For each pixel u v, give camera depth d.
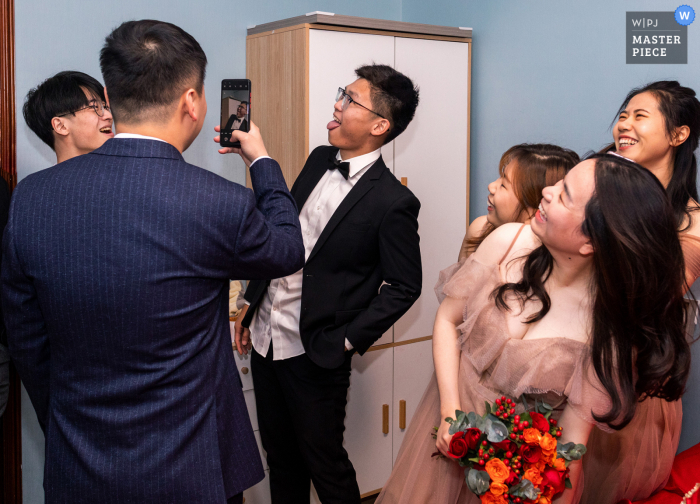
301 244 1.20
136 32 1.06
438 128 2.56
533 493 1.04
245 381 2.16
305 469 2.10
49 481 1.07
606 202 0.98
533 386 1.12
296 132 2.31
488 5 2.68
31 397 1.17
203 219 1.03
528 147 1.50
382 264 1.84
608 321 1.03
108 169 1.02
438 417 1.35
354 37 2.31
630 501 1.43
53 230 0.99
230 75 2.56
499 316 1.18
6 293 1.07
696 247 1.51
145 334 1.00
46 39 2.16
